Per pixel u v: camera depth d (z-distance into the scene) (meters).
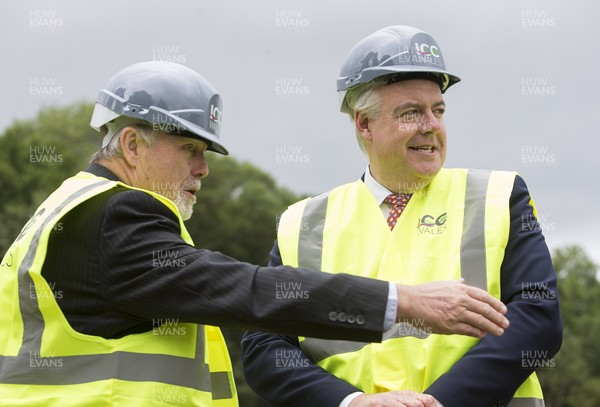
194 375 5.66
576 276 85.81
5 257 5.82
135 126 5.88
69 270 5.48
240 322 5.27
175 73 5.98
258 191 57.69
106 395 5.37
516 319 5.80
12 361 5.54
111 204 5.46
